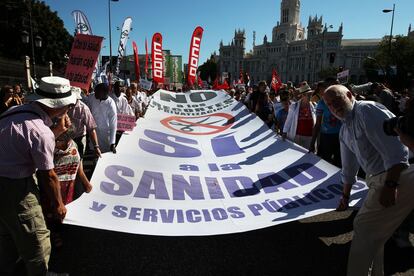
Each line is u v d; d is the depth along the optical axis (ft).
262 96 27.48
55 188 7.82
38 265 8.00
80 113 13.62
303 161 15.16
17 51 132.57
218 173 14.28
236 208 11.46
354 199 11.71
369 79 188.65
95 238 12.32
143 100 37.04
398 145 7.84
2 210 7.55
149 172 13.26
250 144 18.21
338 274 10.10
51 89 7.98
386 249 11.69
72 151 10.93
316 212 11.02
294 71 442.50
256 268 10.40
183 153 16.05
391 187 7.80
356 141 9.09
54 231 11.28
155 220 10.27
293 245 11.95
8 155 7.40
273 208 11.50
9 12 128.77
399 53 168.14
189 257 11.04
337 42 391.04
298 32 499.51
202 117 22.11
